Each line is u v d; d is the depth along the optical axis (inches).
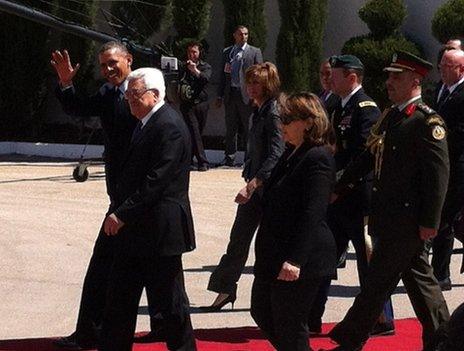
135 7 689.6
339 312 309.6
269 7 713.6
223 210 483.8
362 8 648.4
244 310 311.6
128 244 229.8
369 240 271.6
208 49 719.1
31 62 721.6
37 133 735.7
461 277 358.0
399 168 240.7
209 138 711.7
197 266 368.8
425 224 239.0
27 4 690.2
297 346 215.6
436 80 664.4
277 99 283.9
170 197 229.9
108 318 235.0
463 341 169.8
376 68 626.8
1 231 427.8
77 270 360.8
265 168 278.1
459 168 319.9
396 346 272.2
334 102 289.9
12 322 296.8
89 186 562.3
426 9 673.0
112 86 260.5
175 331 237.5
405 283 251.6
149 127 229.1
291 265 209.3
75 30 452.8
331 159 213.2
